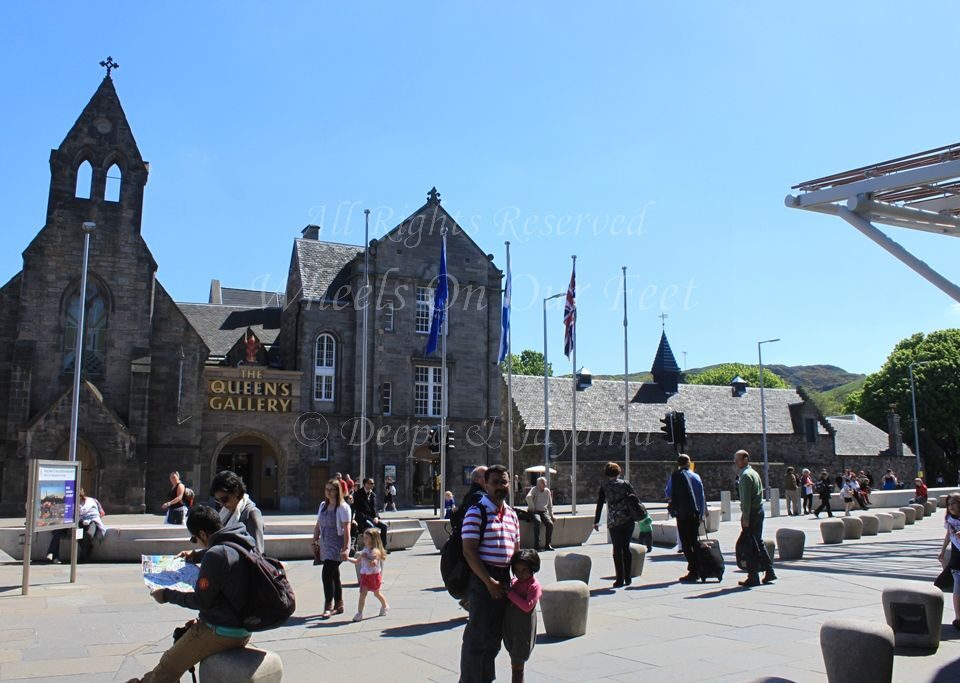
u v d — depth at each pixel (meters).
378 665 9.02
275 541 20.69
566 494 54.44
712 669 8.61
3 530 20.14
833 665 7.43
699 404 67.69
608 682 8.16
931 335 85.69
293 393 44.81
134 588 15.23
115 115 42.19
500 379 50.53
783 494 63.88
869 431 78.81
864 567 17.20
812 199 14.87
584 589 10.46
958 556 10.91
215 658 6.05
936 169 12.85
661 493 57.81
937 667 8.65
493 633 7.25
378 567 12.03
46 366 39.28
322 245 50.81
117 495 38.09
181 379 41.69
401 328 48.34
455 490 48.06
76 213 40.78
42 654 9.67
